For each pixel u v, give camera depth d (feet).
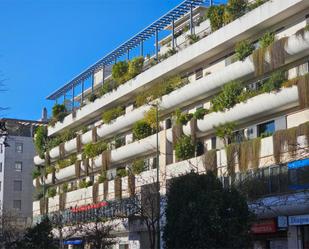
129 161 165.99
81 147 193.88
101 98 180.86
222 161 113.80
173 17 155.43
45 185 217.36
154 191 125.18
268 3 111.04
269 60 106.73
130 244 150.20
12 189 273.13
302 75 100.01
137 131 153.07
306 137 94.84
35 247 88.22
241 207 65.10
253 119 115.03
